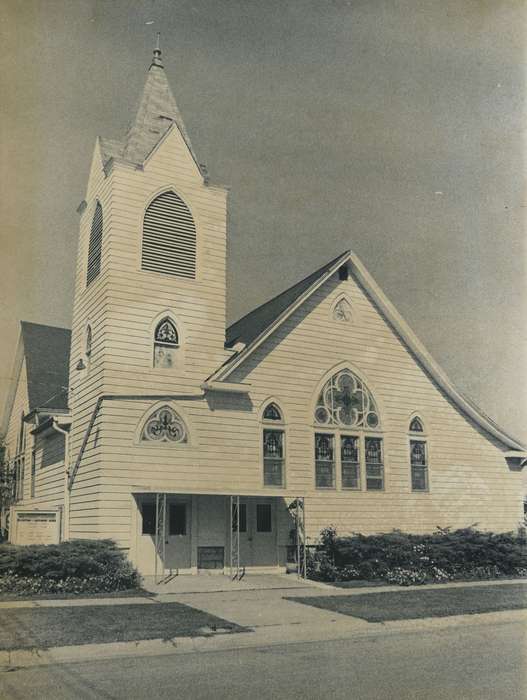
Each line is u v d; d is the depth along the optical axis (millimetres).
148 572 18422
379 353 23172
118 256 19594
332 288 22719
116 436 18500
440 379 23953
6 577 15156
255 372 20875
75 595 14844
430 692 8367
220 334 20734
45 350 24594
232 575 18922
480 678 8961
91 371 19734
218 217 21453
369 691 8359
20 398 25938
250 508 20422
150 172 20500
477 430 24656
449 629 12117
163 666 9312
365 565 18703
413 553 19281
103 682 8562
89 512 18500
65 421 20859
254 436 20500
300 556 20438
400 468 22812
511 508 24703
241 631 11219
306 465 21234
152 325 19719
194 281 20625
